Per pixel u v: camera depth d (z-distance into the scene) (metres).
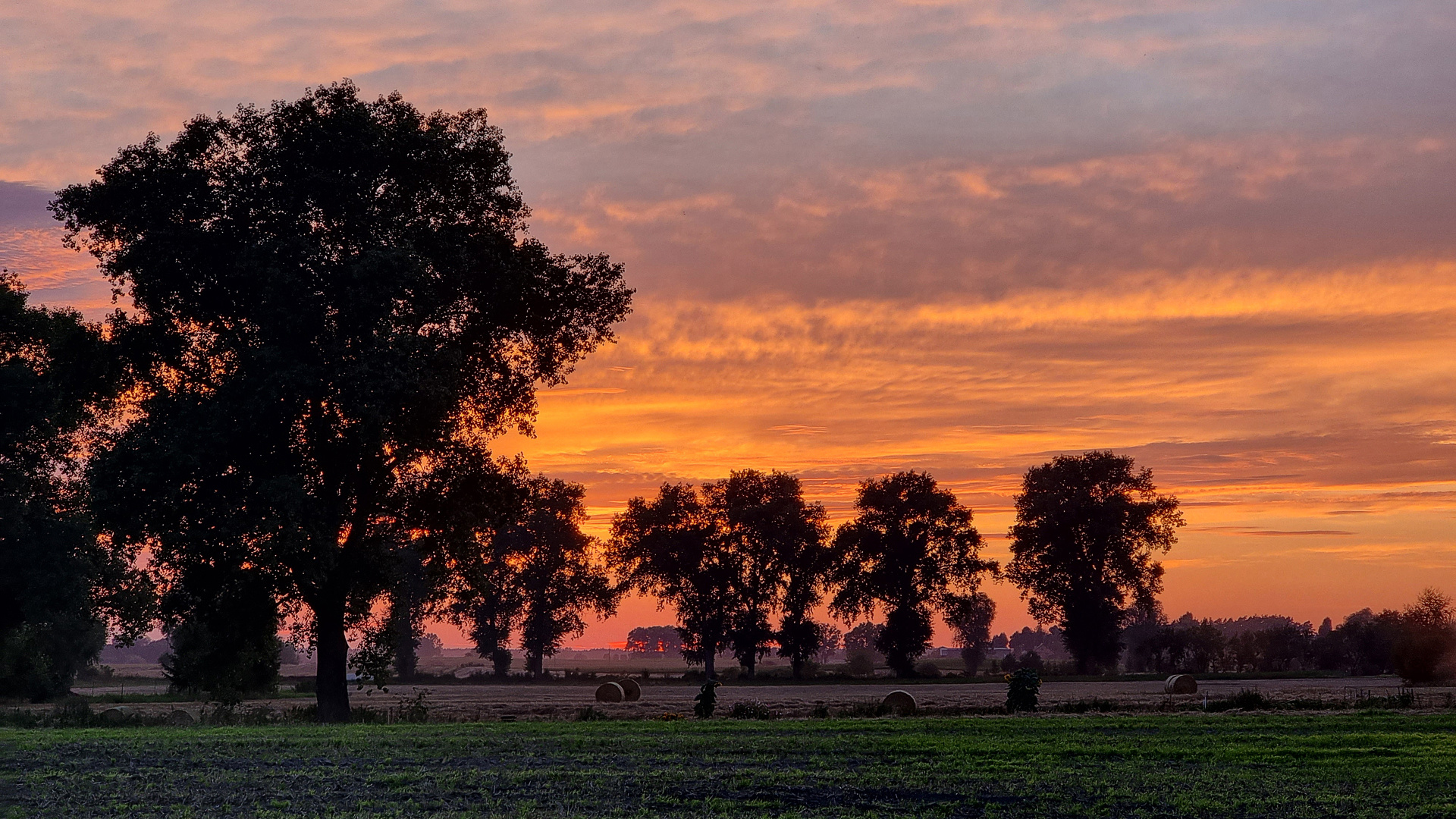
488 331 40.56
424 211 39.88
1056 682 90.25
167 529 35.97
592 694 77.56
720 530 110.81
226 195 37.03
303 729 29.02
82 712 37.25
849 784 18.80
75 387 40.31
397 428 37.38
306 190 36.66
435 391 36.16
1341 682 85.75
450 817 15.82
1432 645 78.69
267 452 36.97
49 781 18.98
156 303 37.47
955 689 84.25
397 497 40.03
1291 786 18.77
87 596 48.62
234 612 38.59
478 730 28.08
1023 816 16.39
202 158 37.72
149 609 39.25
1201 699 52.19
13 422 49.72
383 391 34.94
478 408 42.75
